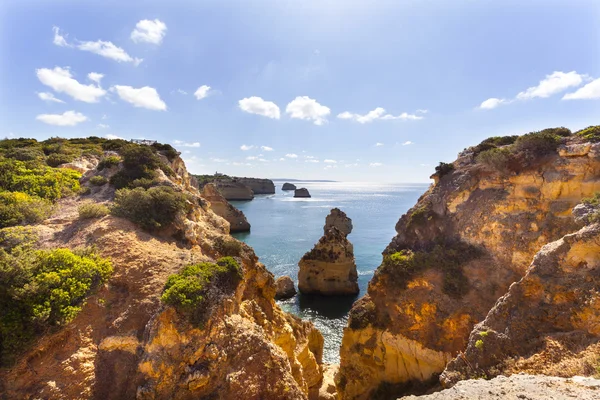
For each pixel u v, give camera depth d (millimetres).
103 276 11719
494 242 19844
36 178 19844
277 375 10305
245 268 16391
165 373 9523
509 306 12992
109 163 23000
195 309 10664
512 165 20562
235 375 9953
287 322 18312
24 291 9500
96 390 9039
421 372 19141
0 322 9062
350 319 22828
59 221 15586
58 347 9633
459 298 18891
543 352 10984
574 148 18531
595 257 12031
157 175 22406
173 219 16609
